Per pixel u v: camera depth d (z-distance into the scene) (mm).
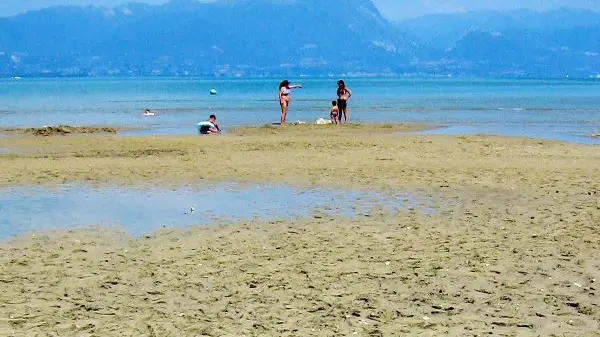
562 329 7816
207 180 18734
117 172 20094
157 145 27000
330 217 13969
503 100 74000
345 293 9062
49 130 32969
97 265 10484
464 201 15664
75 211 14656
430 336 7586
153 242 11984
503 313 8336
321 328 7816
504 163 22047
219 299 8836
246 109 54312
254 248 11477
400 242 11820
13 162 22047
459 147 26516
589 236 12211
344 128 35250
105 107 57344
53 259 10844
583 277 9805
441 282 9547
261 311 8375
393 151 25203
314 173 19844
